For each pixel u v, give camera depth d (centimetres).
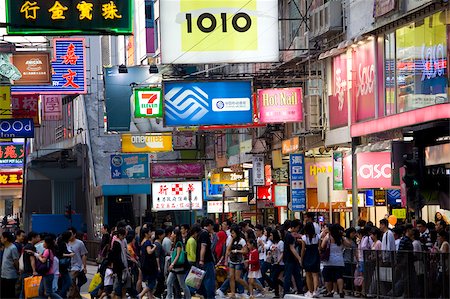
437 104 3441
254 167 5612
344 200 4597
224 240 3544
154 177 6862
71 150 6994
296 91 4594
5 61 5366
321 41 4766
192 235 3181
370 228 3275
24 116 6109
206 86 4634
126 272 3075
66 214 5709
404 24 3872
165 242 3534
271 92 4600
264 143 5816
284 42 5456
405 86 3872
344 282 3344
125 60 8412
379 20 4025
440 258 2619
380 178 3984
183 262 3120
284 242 3300
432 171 3253
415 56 3766
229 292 3509
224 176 6531
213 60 4391
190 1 4381
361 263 3203
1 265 3081
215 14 4397
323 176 4681
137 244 3612
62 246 3119
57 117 7131
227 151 6850
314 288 3192
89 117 7950
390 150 3784
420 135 3406
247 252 3334
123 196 8306
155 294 3412
